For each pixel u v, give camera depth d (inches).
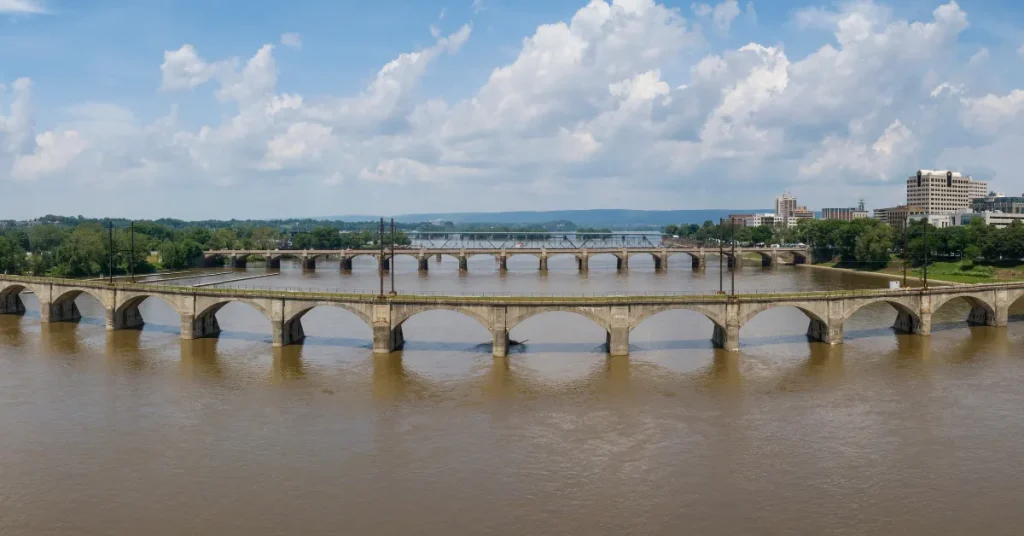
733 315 4453.7
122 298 5231.3
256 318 5846.5
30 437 2940.5
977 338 4923.7
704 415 3225.9
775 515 2278.5
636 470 2618.1
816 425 3088.1
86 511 2306.8
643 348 4571.9
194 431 3021.7
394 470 2620.6
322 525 2220.7
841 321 4702.3
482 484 2503.7
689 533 2169.0
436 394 3555.6
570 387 3673.7
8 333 5172.2
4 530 2181.3
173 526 2213.3
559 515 2282.2
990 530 2182.6
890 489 2458.2
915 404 3378.4
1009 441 2888.8
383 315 4392.2
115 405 3373.5
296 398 3491.6
